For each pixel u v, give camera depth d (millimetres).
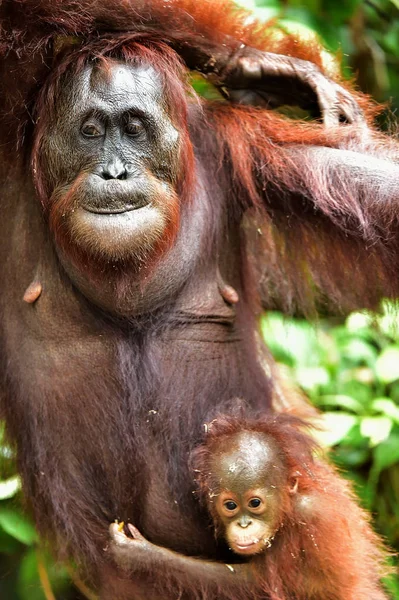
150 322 5500
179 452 5562
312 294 6660
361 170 5656
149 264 5121
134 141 5070
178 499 5582
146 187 5016
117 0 5422
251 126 5805
